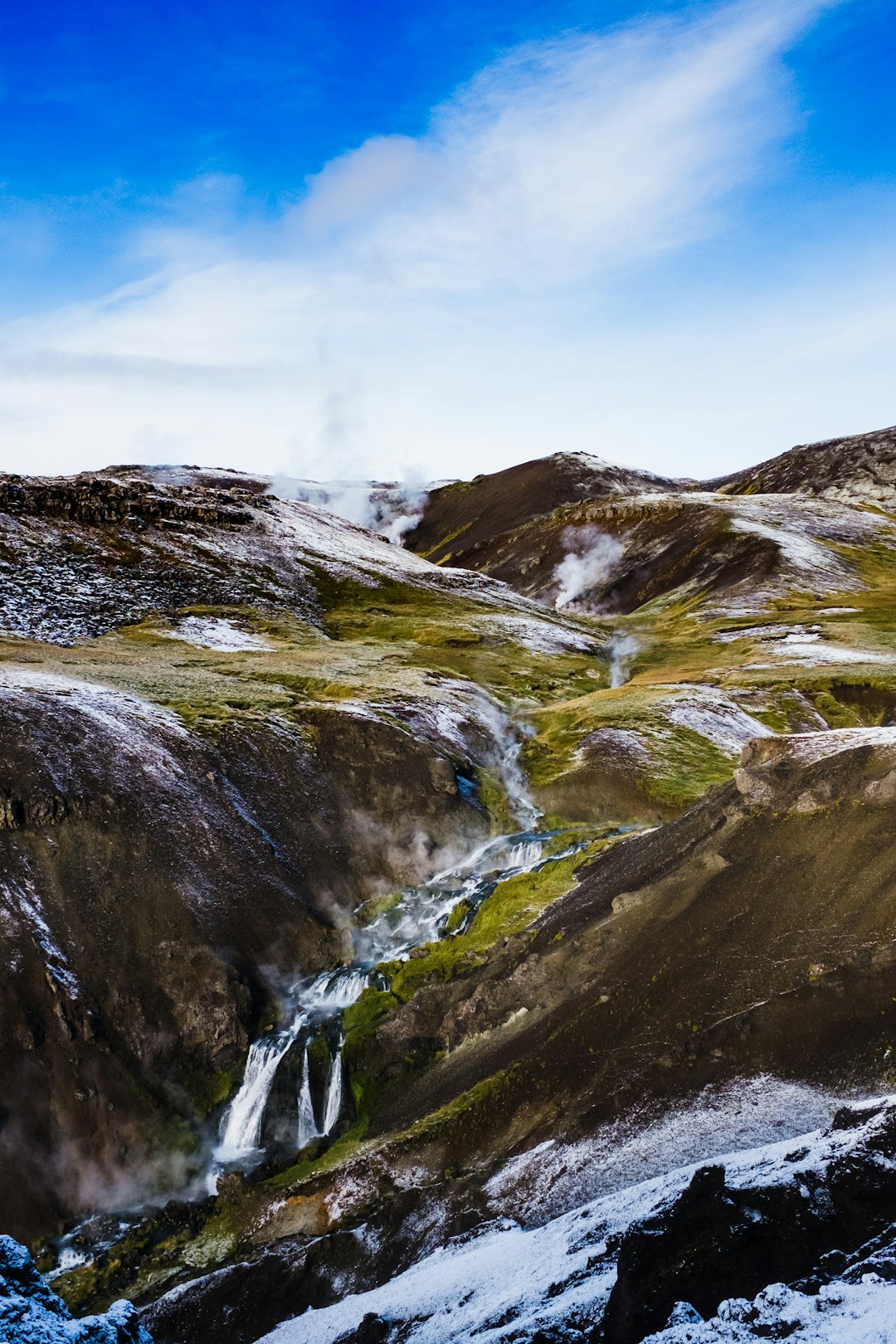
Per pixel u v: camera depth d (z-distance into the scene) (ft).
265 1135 142.61
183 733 210.18
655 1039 115.55
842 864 126.52
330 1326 95.76
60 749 189.67
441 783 213.25
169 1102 148.05
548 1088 118.42
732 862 139.03
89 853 173.47
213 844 183.21
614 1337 67.15
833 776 142.10
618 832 198.80
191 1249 123.85
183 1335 108.37
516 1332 73.56
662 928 133.39
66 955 159.33
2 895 163.12
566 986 134.00
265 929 172.76
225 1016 155.53
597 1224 88.33
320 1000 163.84
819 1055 101.86
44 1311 54.44
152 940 163.32
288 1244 116.88
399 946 175.73
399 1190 117.60
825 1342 50.16
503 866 194.80
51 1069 146.61
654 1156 98.99
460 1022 140.87
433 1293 91.81
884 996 104.01
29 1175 137.28
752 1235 68.59
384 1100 138.51
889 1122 73.31
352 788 211.20
